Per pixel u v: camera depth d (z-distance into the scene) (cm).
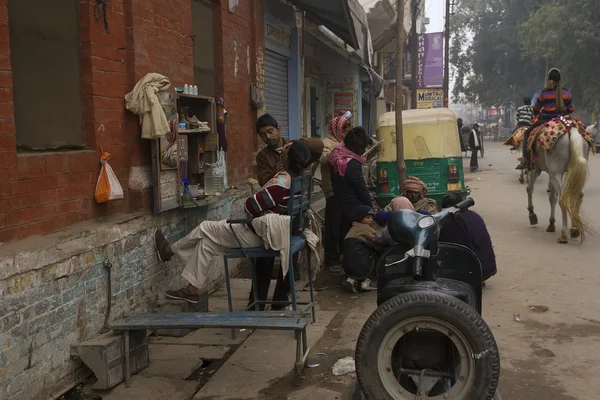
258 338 523
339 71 1686
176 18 588
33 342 371
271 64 1059
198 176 644
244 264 786
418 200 666
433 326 306
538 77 5375
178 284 579
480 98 6006
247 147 806
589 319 554
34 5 402
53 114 423
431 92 2972
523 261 776
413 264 353
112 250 461
